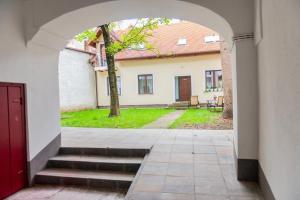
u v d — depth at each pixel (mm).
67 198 4879
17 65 5105
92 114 15375
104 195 4965
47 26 5266
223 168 5250
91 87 20359
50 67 6223
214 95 18297
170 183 4637
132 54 19750
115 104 13422
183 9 5164
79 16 5367
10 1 4922
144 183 4660
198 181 4691
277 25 2990
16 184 5164
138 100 19984
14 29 5016
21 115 5305
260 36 3883
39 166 5773
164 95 19406
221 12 4566
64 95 17453
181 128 9484
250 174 4605
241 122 4578
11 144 5047
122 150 6254
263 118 4000
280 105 2939
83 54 19516
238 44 4520
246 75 4508
